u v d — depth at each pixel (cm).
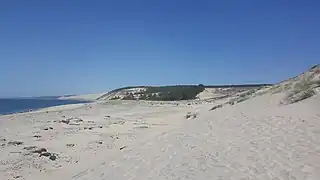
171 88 10938
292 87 1978
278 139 1025
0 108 8450
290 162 799
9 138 2228
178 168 1005
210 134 1447
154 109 5122
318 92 1586
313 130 1015
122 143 2127
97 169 1359
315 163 751
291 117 1270
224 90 10431
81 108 5303
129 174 1116
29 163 1569
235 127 1431
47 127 2836
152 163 1180
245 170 828
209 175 863
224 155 1020
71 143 2116
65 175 1415
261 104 1864
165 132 2102
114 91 13300
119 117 3966
